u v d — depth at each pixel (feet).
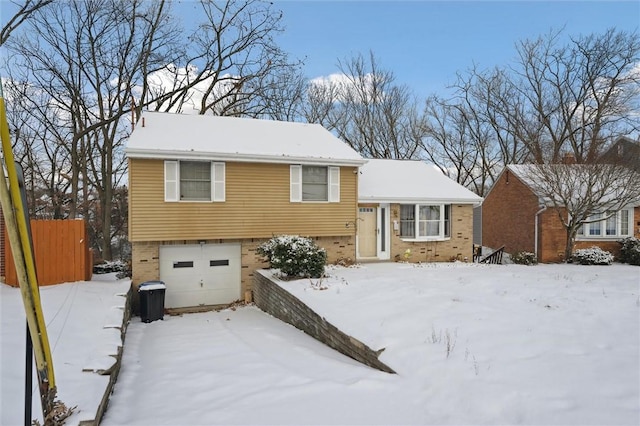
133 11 65.77
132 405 15.11
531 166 63.16
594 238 59.31
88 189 81.97
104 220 69.92
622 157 54.03
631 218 59.88
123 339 25.34
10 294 26.55
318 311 25.53
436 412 13.08
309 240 38.93
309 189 47.09
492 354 16.60
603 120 86.02
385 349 18.35
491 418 12.37
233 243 44.32
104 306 26.43
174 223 40.75
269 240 42.09
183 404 15.07
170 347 25.09
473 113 105.40
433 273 37.93
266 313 38.04
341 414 13.28
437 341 18.21
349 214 48.80
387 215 53.01
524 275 36.47
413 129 106.83
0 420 11.51
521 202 65.05
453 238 56.13
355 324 22.04
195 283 42.98
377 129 104.83
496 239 73.56
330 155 46.85
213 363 20.70
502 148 103.86
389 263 49.88
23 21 56.65
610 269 45.55
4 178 8.73
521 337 18.20
